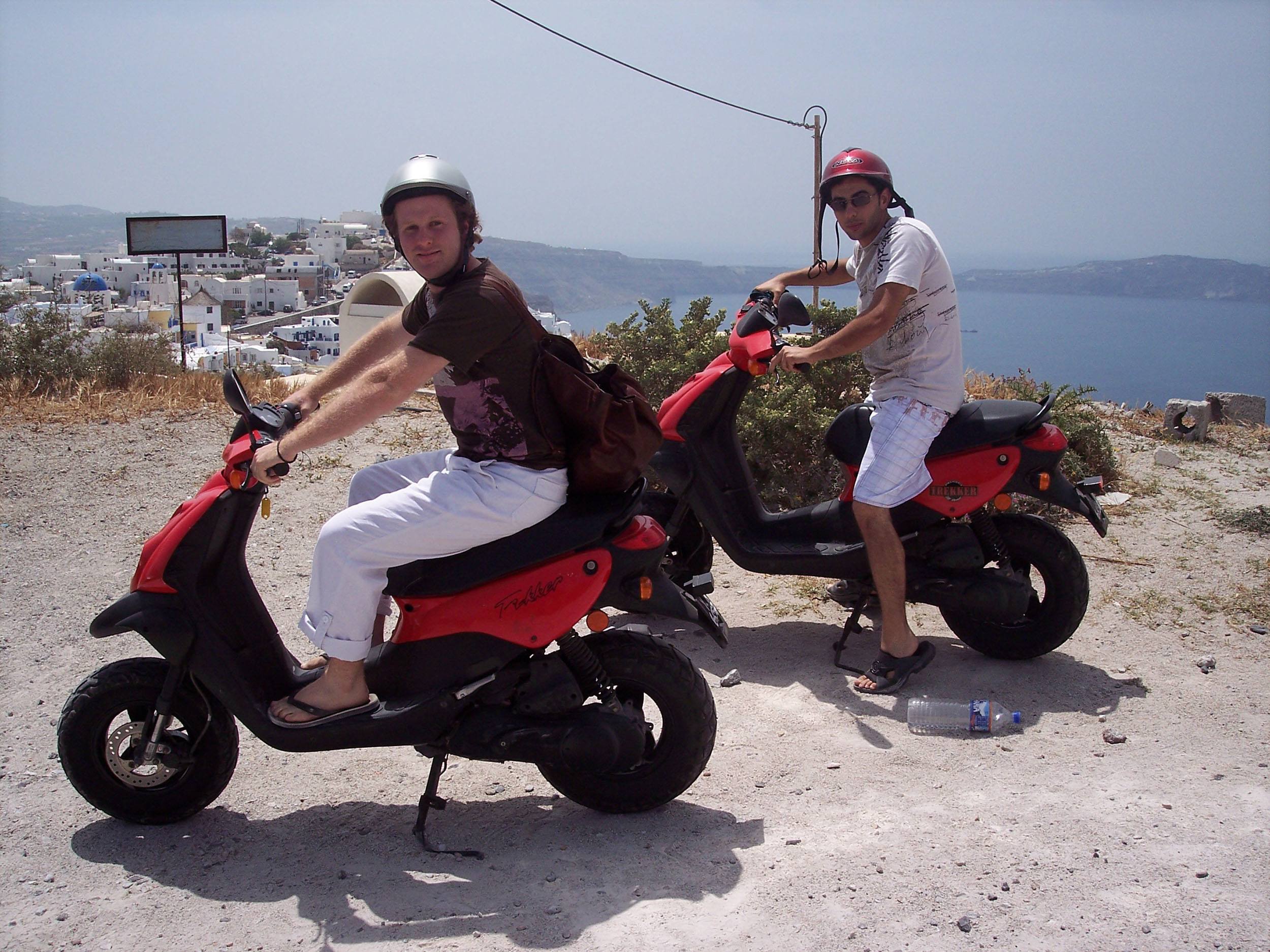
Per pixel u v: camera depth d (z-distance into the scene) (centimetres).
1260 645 480
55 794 359
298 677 345
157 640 316
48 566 570
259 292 15562
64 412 855
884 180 429
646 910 286
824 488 654
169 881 306
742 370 464
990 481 443
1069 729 401
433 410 898
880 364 455
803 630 514
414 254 301
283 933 279
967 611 454
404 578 317
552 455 314
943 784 358
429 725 318
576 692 320
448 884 303
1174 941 267
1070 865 303
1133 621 510
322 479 719
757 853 315
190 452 767
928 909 283
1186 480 753
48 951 272
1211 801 342
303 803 355
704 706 329
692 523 505
